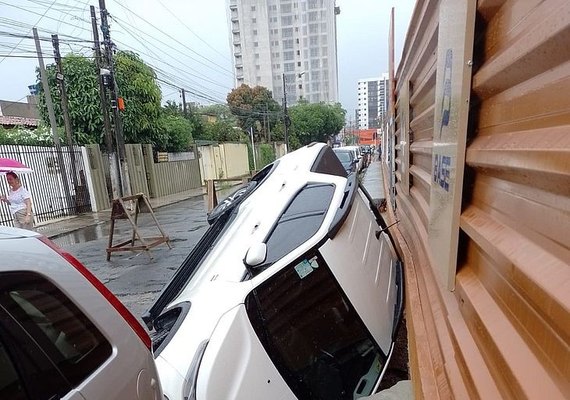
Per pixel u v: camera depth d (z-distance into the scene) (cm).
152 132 2012
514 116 114
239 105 4588
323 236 256
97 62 1525
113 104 1436
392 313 292
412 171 398
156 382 148
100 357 126
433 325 212
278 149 4350
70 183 1394
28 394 103
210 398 181
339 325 246
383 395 230
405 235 445
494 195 131
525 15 106
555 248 90
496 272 128
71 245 907
